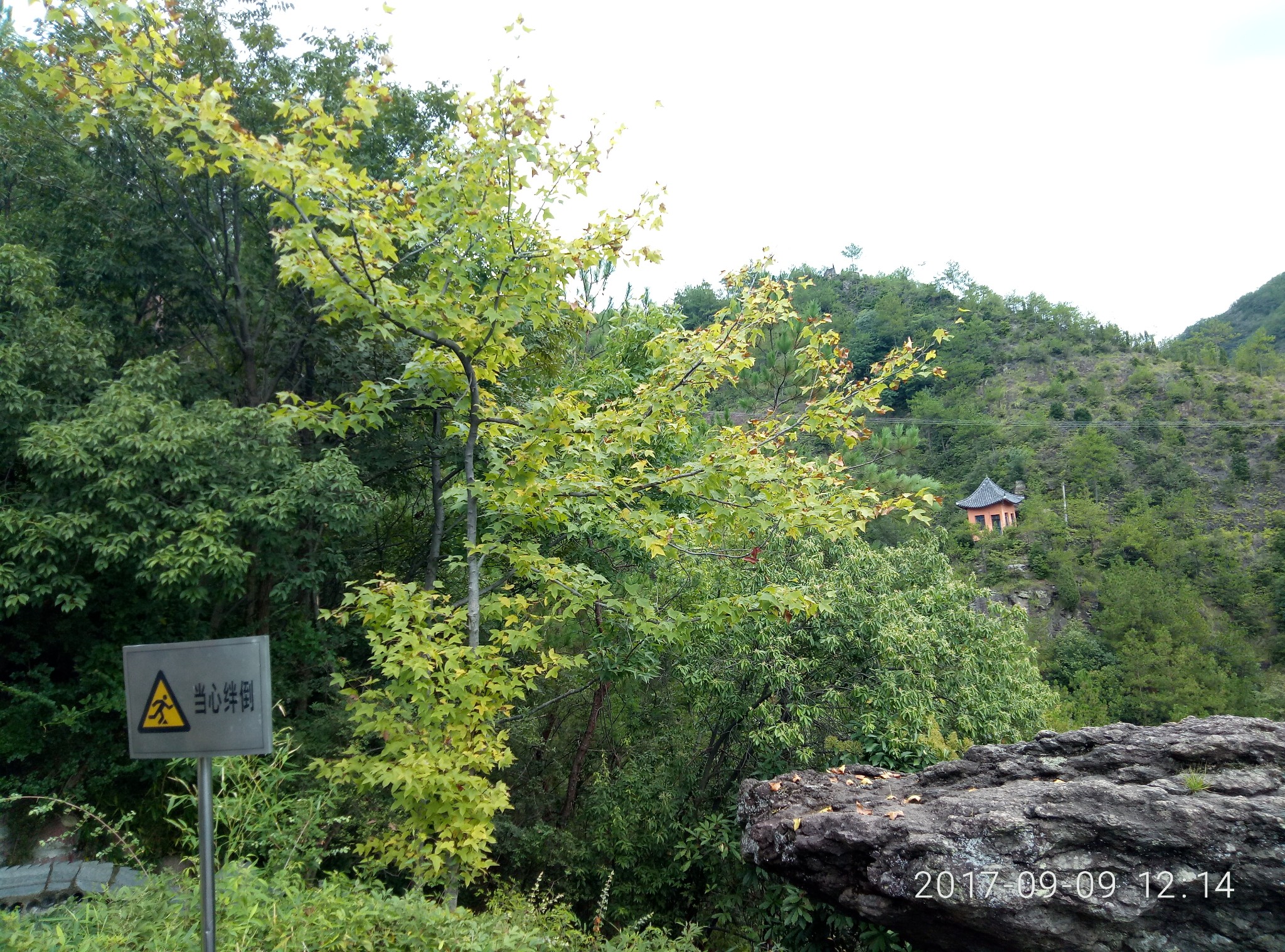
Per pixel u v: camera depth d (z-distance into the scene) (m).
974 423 65.38
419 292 6.00
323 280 5.69
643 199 6.69
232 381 13.17
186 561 8.52
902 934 6.03
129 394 9.27
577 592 7.09
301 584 10.50
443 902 5.97
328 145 5.45
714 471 6.64
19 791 9.51
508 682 6.14
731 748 12.47
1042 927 5.29
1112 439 68.75
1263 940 5.04
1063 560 51.94
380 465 12.38
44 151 11.70
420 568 13.76
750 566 11.12
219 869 5.07
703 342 7.08
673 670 11.93
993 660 12.09
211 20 11.79
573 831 12.23
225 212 12.41
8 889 8.32
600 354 14.42
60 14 5.02
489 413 6.77
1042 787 5.96
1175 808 5.32
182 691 3.37
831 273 102.81
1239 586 50.53
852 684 11.20
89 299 12.01
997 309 94.94
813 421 7.27
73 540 8.71
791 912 7.00
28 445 8.56
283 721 10.73
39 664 10.68
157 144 11.21
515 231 6.05
